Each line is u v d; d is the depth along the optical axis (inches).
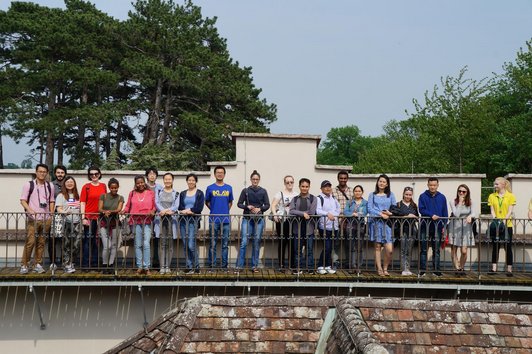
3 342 520.1
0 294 522.6
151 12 1592.0
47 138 1615.4
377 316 307.4
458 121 1365.7
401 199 616.7
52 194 540.1
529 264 600.4
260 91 1686.8
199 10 1670.8
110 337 525.3
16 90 1531.7
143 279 513.7
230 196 552.7
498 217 554.6
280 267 542.6
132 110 1584.6
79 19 1563.7
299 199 545.3
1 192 595.5
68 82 1566.2
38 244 527.5
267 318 309.1
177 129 1553.9
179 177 605.6
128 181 608.1
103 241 531.2
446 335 301.3
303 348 296.4
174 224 536.4
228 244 560.4
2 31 1584.6
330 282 520.4
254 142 611.2
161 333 306.5
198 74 1544.0
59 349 522.9
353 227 553.0
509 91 1640.0
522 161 1482.5
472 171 1395.2
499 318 311.0
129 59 1540.4
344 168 607.2
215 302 315.0
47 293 525.0
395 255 595.8
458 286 522.0
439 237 550.0
